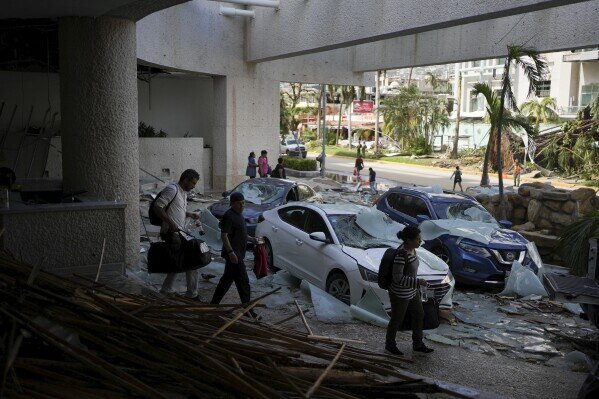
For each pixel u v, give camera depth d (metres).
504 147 41.84
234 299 9.09
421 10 14.09
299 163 33.69
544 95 48.09
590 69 44.78
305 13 18.78
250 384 3.72
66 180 9.80
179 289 9.22
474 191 17.84
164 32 19.38
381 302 8.45
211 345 4.25
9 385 3.40
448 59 21.05
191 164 22.50
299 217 10.63
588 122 39.00
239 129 23.62
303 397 3.69
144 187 19.97
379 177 37.22
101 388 3.57
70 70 9.53
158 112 24.98
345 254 9.16
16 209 8.01
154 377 3.80
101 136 9.62
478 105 57.44
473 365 7.11
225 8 21.67
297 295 9.63
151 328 4.04
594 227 10.29
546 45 16.95
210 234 12.47
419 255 9.48
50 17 9.61
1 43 14.33
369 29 15.89
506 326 8.84
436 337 8.02
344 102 75.00
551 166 40.91
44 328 3.80
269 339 4.87
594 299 6.68
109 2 8.55
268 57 21.44
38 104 19.53
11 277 4.70
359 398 4.13
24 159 17.44
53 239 8.29
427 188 14.52
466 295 10.73
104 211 8.62
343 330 8.05
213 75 23.19
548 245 14.49
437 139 62.53
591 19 15.58
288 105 79.62
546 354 7.72
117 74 9.66
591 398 5.57
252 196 14.87
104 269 8.63
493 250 11.10
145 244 12.64
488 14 12.58
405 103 57.22
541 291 10.55
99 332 4.04
